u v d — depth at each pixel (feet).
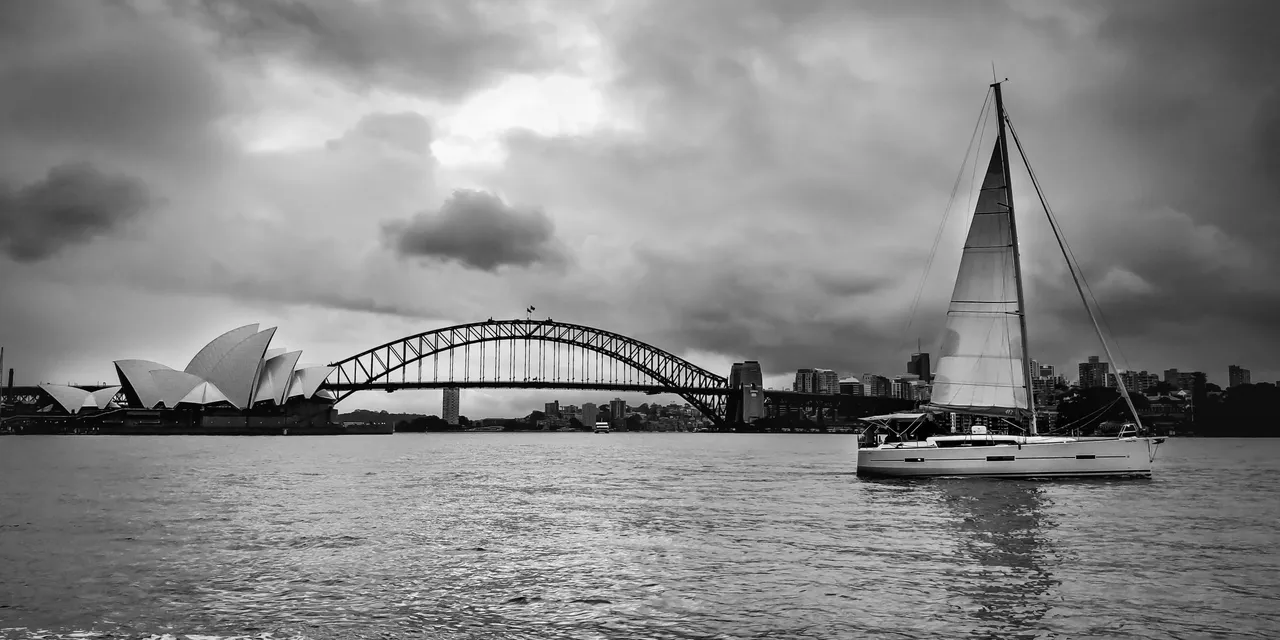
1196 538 92.48
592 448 527.40
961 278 160.97
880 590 69.26
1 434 645.51
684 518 116.16
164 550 90.33
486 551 89.51
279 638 58.18
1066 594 67.31
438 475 212.43
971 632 57.57
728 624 60.29
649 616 62.64
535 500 143.64
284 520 115.34
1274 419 648.79
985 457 156.87
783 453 422.82
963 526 103.50
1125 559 81.00
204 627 60.70
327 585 73.31
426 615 63.57
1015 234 158.51
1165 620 59.98
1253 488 150.41
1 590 71.31
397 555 87.40
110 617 63.21
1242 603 64.28
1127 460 153.79
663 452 437.58
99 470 219.61
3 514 119.85
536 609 64.90
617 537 98.78
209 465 249.96
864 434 181.27
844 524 107.14
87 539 97.50
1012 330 157.79
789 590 69.72
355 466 254.06
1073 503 125.18
